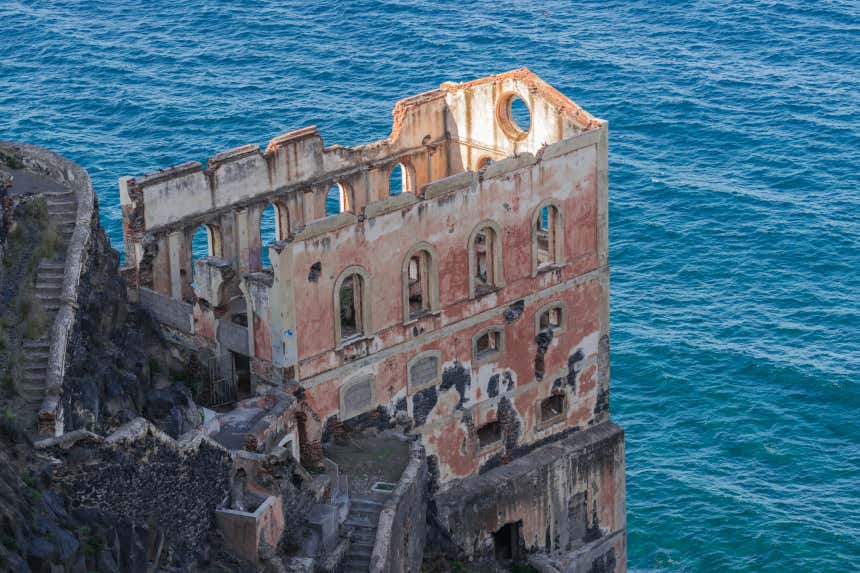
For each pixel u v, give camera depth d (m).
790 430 120.75
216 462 74.12
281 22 185.12
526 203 90.94
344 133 156.88
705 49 183.25
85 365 76.56
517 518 95.31
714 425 121.31
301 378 84.12
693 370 126.50
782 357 127.69
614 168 154.62
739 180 153.12
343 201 96.12
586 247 94.88
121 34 180.88
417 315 88.25
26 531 61.34
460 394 91.69
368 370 87.00
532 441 96.12
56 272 78.69
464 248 88.94
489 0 195.62
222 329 86.06
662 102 167.88
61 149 150.75
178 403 82.12
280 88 166.62
